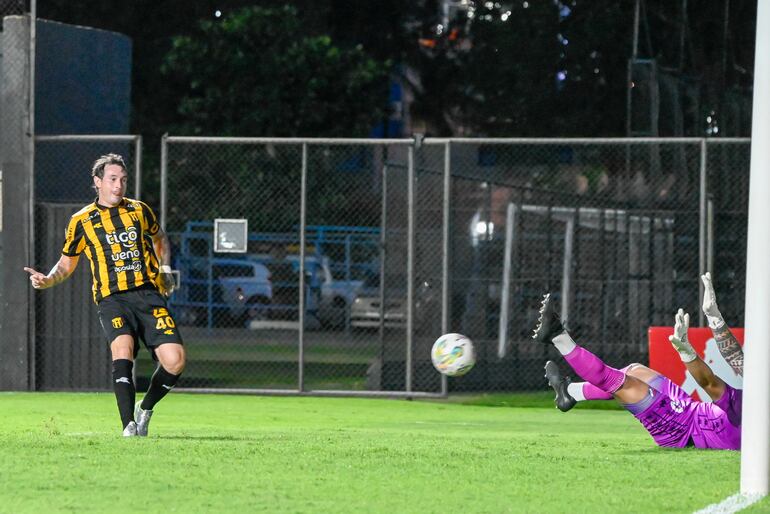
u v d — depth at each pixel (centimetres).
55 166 4809
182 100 9325
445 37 12519
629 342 5500
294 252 8894
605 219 5634
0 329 4519
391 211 9688
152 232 2689
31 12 4525
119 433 2800
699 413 2300
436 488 1808
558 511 1623
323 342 7962
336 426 3456
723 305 5559
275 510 1609
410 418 3800
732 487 1834
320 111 9244
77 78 4900
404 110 12850
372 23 12294
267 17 9306
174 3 10619
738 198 5769
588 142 4184
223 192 8919
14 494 1706
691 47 6388
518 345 4956
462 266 5012
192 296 8294
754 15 6744
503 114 11550
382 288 4709
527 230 5253
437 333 4891
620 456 2200
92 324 4531
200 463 2028
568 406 2378
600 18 10656
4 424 3247
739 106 6269
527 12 11338
